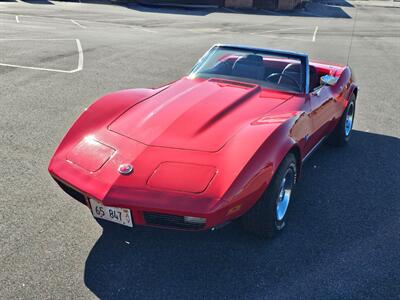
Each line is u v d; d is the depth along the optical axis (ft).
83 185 10.16
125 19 71.15
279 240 11.91
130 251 11.09
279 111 12.92
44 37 46.75
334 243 11.91
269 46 50.19
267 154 10.43
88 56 37.19
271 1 100.42
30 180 14.48
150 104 13.14
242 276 10.39
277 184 10.85
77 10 81.61
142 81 29.35
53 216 12.42
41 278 9.91
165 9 91.15
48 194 13.64
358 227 12.80
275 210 11.23
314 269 10.76
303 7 108.06
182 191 9.64
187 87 14.61
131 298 9.50
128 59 36.86
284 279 10.36
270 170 10.32
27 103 22.93
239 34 59.93
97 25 61.52
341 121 18.29
